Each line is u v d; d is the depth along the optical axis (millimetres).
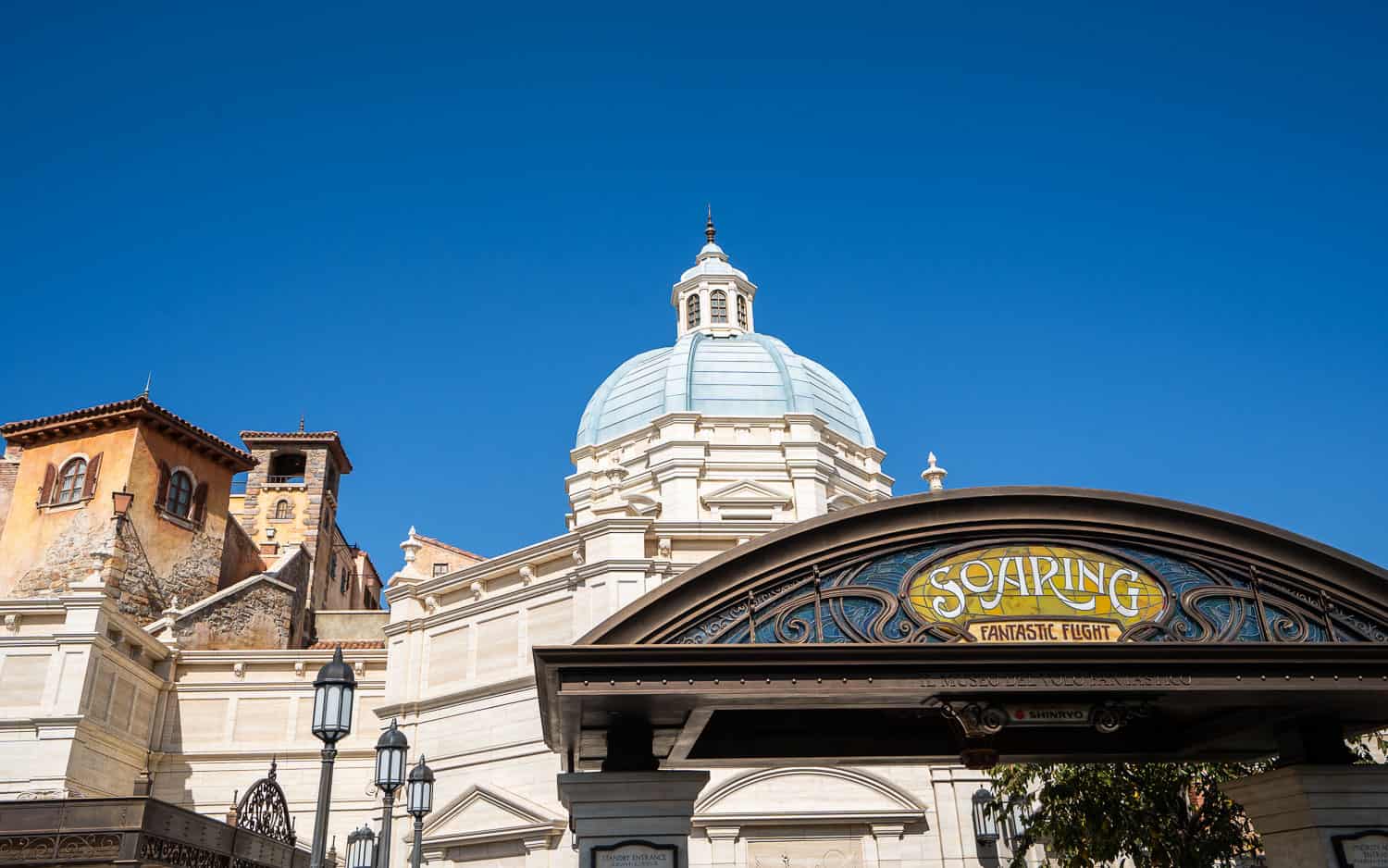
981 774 25500
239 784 33594
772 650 9070
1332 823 10250
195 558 42031
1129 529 10195
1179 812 17531
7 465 44219
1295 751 11031
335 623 45688
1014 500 10156
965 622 9672
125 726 32281
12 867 18469
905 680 9156
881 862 24297
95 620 30938
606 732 10359
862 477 41500
